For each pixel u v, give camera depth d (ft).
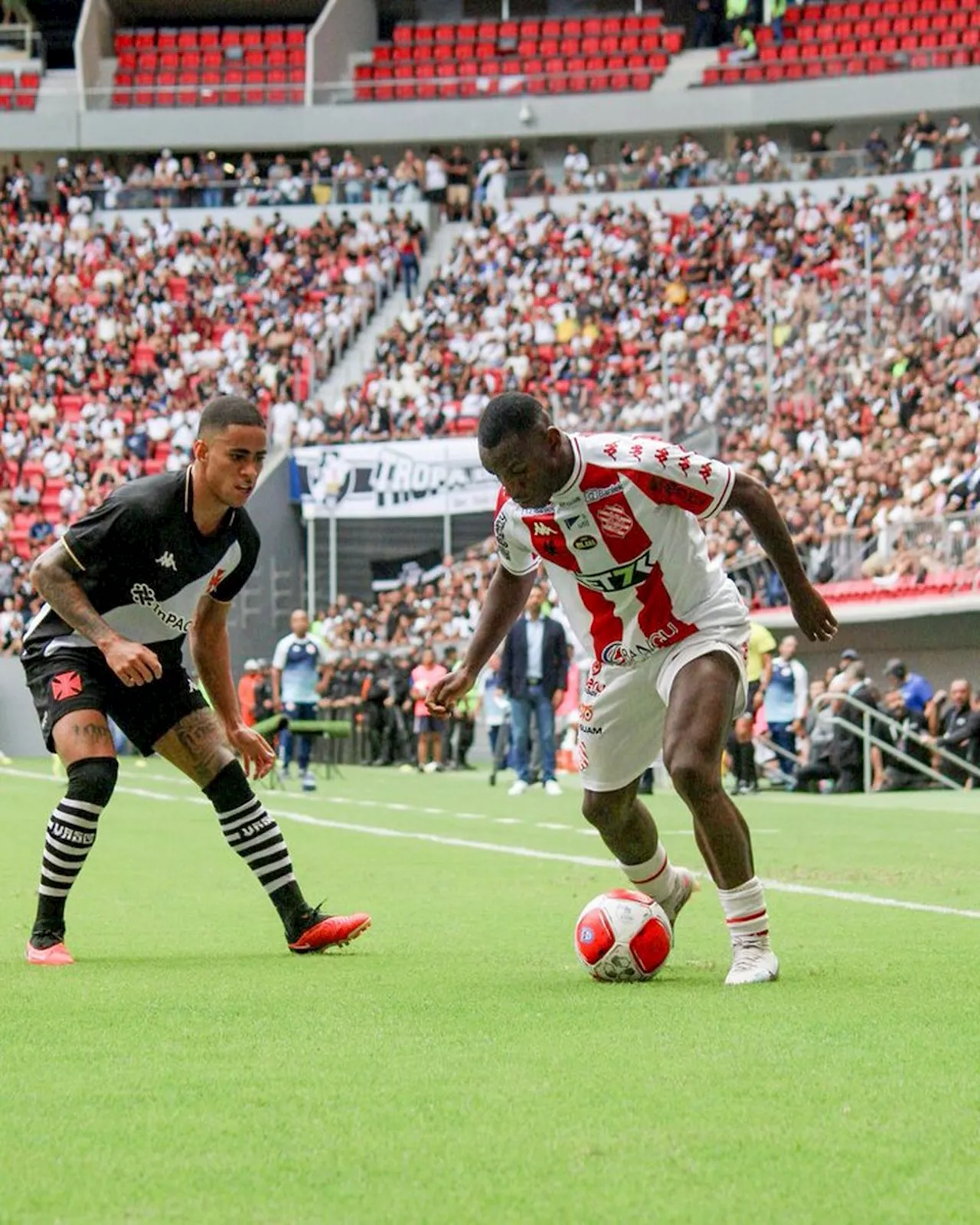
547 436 34.09
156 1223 17.67
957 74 246.06
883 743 116.57
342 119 267.59
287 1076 24.97
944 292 153.69
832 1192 18.57
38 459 223.10
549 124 262.47
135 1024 29.66
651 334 219.82
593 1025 29.12
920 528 130.31
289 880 40.19
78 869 39.40
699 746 34.14
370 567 203.31
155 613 38.91
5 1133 21.52
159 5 289.33
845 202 224.94
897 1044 27.09
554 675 117.19
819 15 267.18
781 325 156.66
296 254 249.34
